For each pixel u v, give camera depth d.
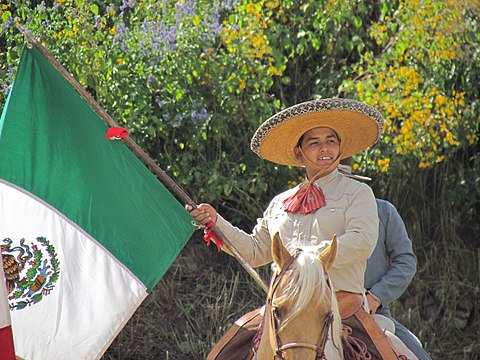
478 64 24.67
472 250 25.17
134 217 13.82
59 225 13.68
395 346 13.01
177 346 21.30
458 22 23.94
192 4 21.98
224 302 21.84
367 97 22.92
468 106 24.59
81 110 14.00
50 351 13.38
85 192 13.81
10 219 13.57
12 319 13.38
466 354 22.88
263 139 13.27
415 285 23.88
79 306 13.50
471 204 25.22
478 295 24.09
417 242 24.36
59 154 13.82
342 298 12.11
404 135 22.84
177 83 21.27
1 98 20.70
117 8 23.09
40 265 13.56
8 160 13.63
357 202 12.23
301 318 9.66
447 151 24.48
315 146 12.81
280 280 10.02
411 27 23.56
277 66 22.55
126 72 20.97
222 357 12.39
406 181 24.00
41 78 13.89
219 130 22.02
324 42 24.52
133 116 20.84
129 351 21.06
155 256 13.75
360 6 24.16
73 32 20.80
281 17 23.73
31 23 20.80
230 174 22.31
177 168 21.77
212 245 23.44
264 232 13.31
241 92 22.45
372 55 23.89
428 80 23.56
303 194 12.46
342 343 11.34
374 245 12.14
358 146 13.65
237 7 22.52
